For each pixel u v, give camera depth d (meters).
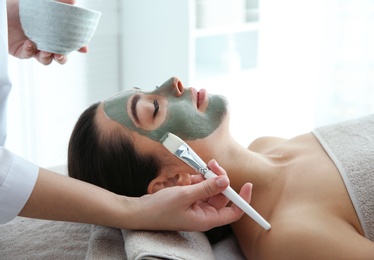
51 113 2.51
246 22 2.84
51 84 2.48
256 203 1.21
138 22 2.62
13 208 0.99
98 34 2.62
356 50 3.01
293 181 1.22
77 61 2.55
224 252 1.25
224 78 2.73
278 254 1.08
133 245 1.00
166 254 0.98
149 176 1.18
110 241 1.15
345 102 3.12
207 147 1.19
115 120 1.20
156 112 1.19
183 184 1.15
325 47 3.08
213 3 2.61
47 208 1.00
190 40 2.46
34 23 1.22
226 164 1.22
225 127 1.22
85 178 1.23
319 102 3.18
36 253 1.21
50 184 1.01
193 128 1.18
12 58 2.32
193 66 2.50
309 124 3.23
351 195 1.15
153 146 1.17
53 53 1.28
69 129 2.58
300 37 3.10
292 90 3.14
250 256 1.19
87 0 2.55
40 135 2.49
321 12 3.05
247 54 2.99
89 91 2.64
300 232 1.07
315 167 1.24
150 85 2.65
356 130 1.35
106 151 1.19
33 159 2.49
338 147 1.29
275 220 1.14
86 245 1.23
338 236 1.06
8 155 1.00
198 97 1.24
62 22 1.21
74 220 1.02
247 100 2.89
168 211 1.02
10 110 2.37
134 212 1.04
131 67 2.70
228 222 1.06
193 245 1.08
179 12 2.46
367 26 2.96
